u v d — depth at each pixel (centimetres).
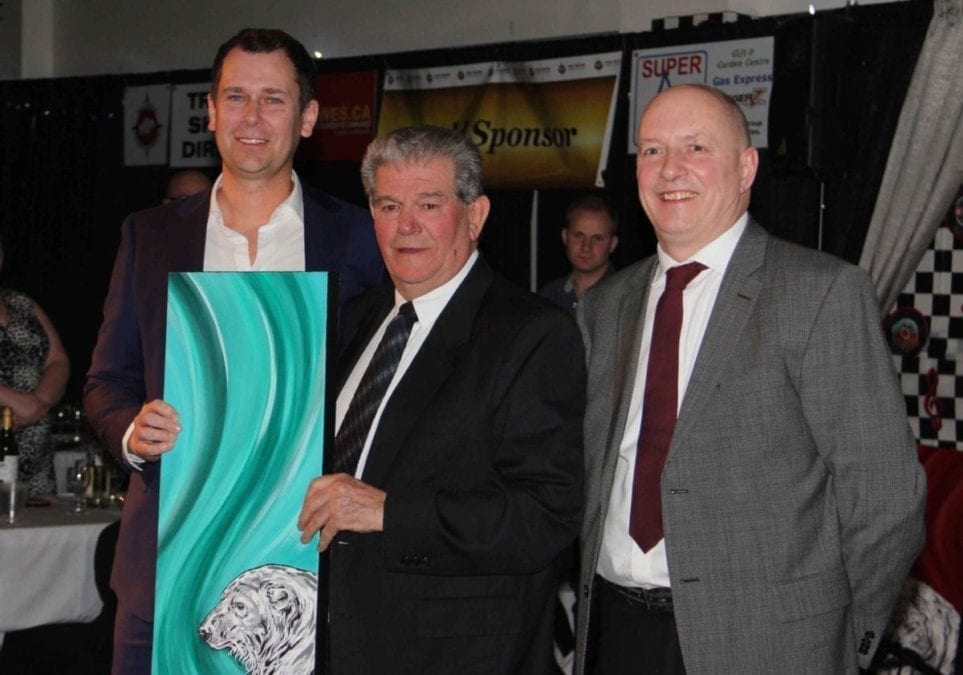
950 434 581
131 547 277
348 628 262
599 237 623
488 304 273
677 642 269
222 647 252
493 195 743
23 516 482
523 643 265
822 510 266
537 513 258
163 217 290
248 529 255
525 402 262
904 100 552
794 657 259
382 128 766
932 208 554
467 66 731
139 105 885
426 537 253
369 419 270
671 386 276
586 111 687
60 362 566
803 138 547
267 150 277
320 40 887
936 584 452
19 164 942
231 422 258
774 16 607
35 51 1034
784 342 265
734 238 281
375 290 292
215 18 941
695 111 277
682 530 265
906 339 590
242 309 261
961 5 536
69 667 521
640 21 717
